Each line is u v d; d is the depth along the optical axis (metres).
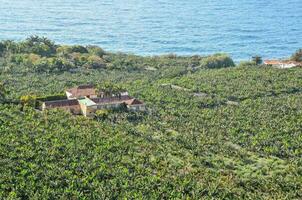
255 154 118.50
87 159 104.56
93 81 190.75
